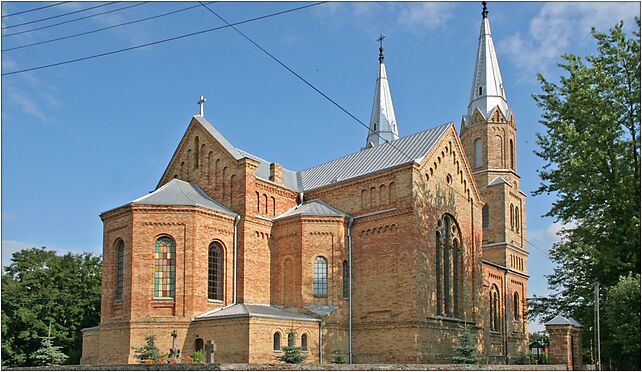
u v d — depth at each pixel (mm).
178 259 46844
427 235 50656
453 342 51781
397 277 49188
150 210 47219
